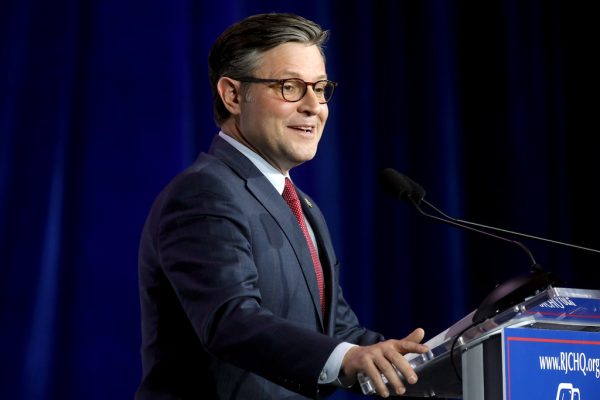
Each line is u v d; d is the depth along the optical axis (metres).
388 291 12.19
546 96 13.16
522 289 4.41
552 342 4.15
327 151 12.02
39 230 10.01
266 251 5.38
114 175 10.44
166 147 10.64
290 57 5.87
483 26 13.17
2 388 9.71
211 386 5.27
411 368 4.20
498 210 12.77
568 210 12.97
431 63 12.74
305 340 4.52
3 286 9.83
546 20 13.38
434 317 12.26
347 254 11.99
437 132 12.58
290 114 5.82
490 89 13.04
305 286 5.51
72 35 10.45
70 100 10.38
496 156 12.90
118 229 10.38
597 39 13.39
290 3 11.91
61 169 10.20
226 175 5.53
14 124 10.05
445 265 12.27
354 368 4.32
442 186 12.48
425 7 12.90
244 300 4.84
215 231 5.11
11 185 9.98
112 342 10.21
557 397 4.11
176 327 5.40
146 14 10.80
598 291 4.20
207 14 11.32
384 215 12.29
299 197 6.27
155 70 10.73
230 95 6.03
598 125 13.27
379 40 12.73
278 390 5.35
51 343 9.96
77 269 10.19
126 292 10.31
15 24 10.20
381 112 12.55
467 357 4.27
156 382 5.33
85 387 10.05
